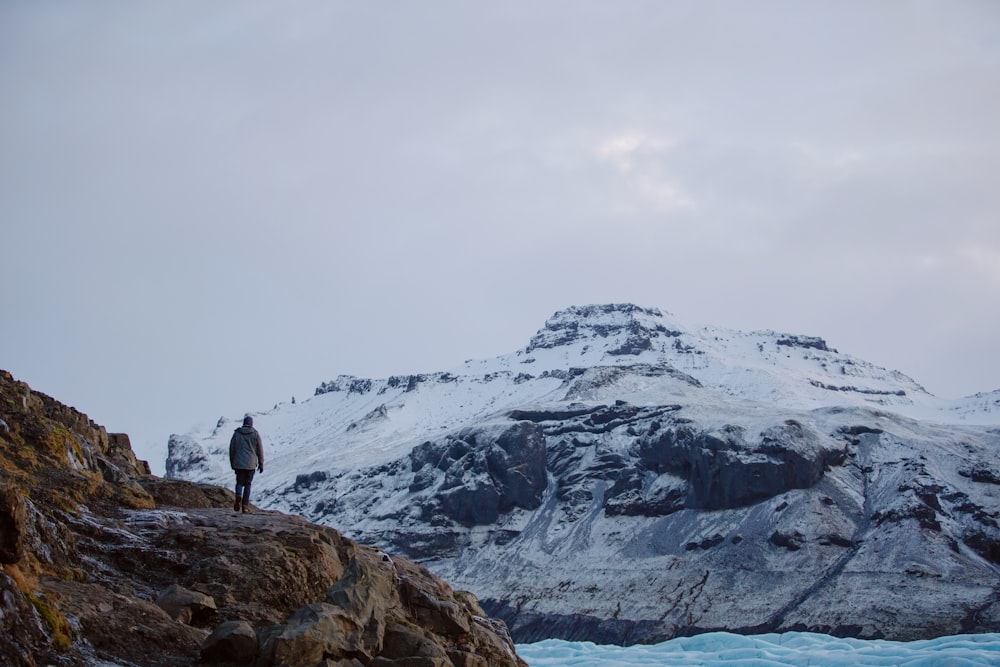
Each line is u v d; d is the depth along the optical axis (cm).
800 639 12825
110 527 4106
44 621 3142
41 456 4484
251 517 4688
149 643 3375
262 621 3822
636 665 10881
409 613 4369
